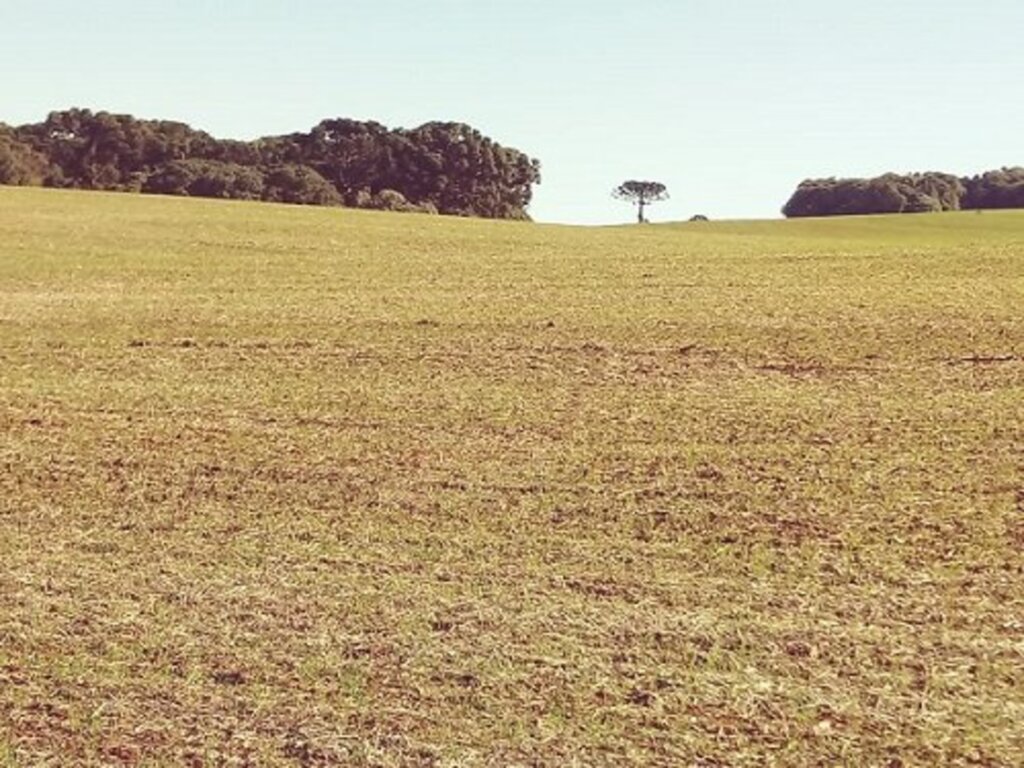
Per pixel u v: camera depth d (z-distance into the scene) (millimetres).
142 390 20297
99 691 8914
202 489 14422
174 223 50094
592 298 29500
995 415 17656
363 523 12984
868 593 10797
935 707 8578
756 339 23719
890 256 38219
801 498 13766
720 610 10383
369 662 9352
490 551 12000
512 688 8898
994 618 10211
